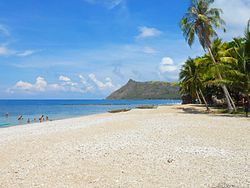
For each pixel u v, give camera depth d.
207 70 36.28
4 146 14.56
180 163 10.05
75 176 8.95
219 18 35.28
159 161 10.39
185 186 7.76
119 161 10.56
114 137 15.59
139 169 9.50
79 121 29.25
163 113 36.44
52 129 22.03
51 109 89.00
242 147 12.43
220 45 40.00
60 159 11.18
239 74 28.50
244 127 19.05
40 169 9.91
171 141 13.98
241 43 29.66
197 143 13.38
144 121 24.03
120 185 8.00
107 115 38.69
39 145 14.34
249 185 7.66
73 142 14.62
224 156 10.85
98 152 12.05
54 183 8.34
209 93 57.00
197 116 29.28
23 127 26.55
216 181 8.07
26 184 8.35
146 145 13.11
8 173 9.57
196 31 36.12
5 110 83.31
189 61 42.88
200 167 9.51
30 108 99.75
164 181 8.23
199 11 35.78
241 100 47.06
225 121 23.16
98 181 8.40
